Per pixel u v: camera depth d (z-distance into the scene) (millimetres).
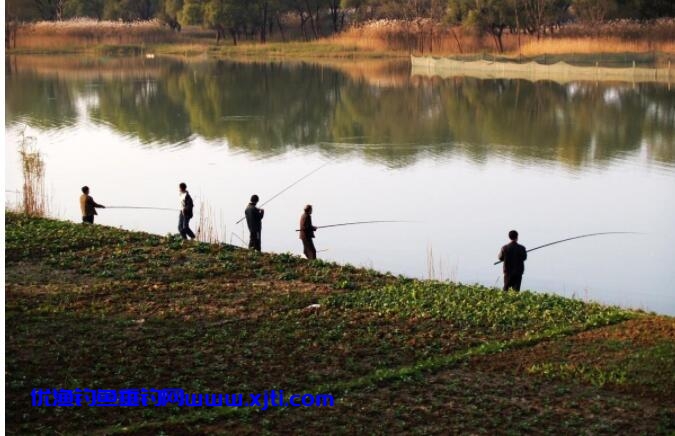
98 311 20172
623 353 17922
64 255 24625
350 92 72812
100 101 68312
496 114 59781
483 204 35219
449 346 18469
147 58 108562
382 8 116438
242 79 83188
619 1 98250
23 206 32406
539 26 97625
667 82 75500
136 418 15266
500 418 15391
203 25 122938
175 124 57688
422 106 64250
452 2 102688
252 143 50500
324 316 20172
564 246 29438
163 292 21797
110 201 36000
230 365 17422
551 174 40906
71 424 14945
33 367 16922
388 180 39938
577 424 15195
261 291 21984
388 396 16203
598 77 80500
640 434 14867
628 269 26844
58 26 121000
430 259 27938
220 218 33094
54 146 49094
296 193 37406
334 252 28812
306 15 131625
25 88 75938
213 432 14891
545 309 20672
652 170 41469
